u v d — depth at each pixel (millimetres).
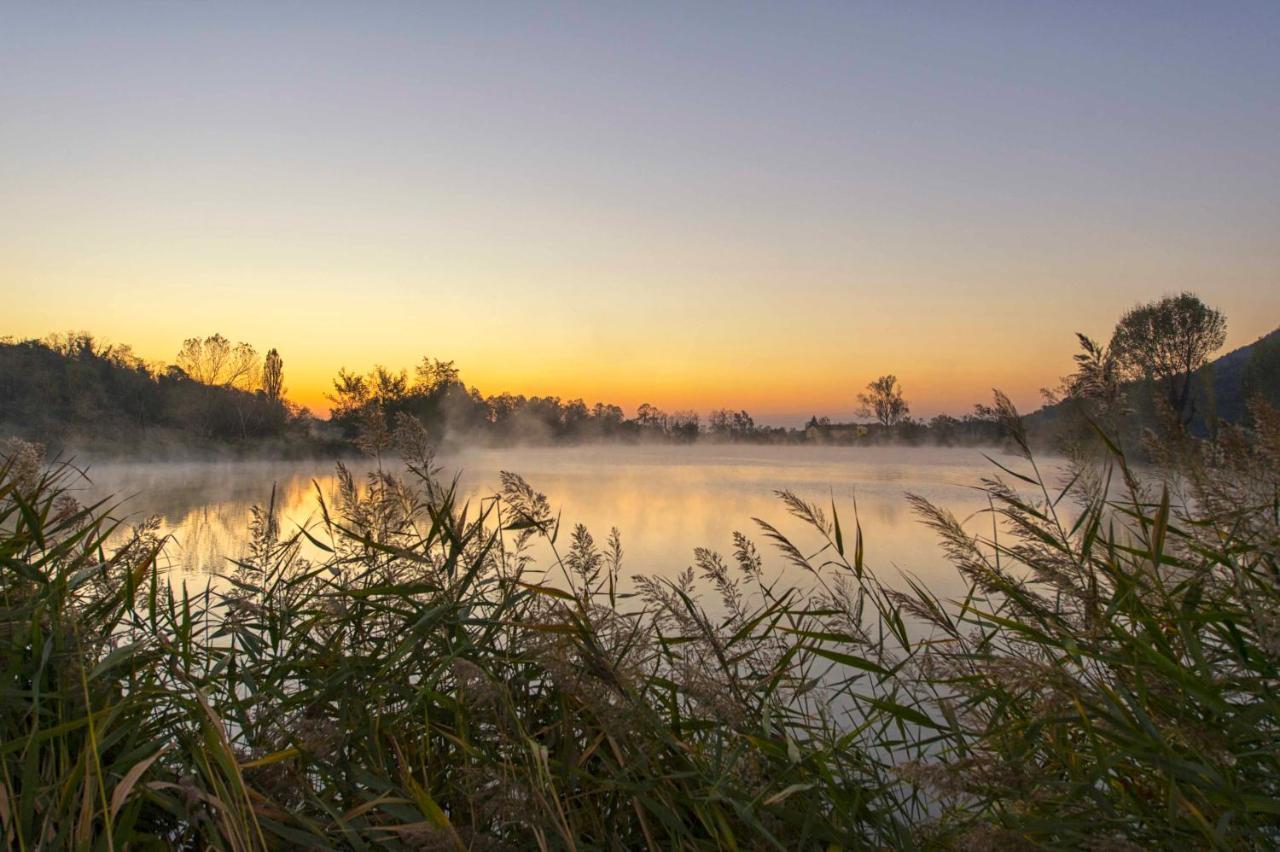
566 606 2010
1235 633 1562
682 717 2143
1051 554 1943
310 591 2646
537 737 2137
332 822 1819
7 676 1760
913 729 2588
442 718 2191
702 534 14508
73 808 1470
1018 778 1560
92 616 2195
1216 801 1391
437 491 2473
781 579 5594
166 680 2186
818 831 1782
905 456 84375
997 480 2070
